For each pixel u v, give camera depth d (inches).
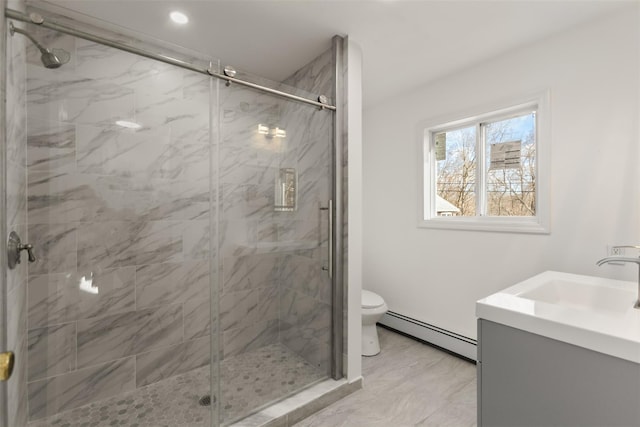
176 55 64.3
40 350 60.2
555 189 75.7
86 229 66.6
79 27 53.6
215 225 73.9
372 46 81.3
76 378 65.4
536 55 79.0
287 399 69.7
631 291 55.4
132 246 72.9
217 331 69.8
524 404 43.2
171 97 73.5
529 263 80.7
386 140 120.5
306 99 76.2
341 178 77.6
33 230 58.9
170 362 77.3
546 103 76.7
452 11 67.1
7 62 44.3
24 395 56.2
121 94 69.2
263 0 63.4
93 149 66.9
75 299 65.5
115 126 69.2
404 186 113.7
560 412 39.7
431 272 104.8
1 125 35.4
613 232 66.9
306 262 80.8
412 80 102.1
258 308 82.5
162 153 74.7
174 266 77.7
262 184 79.1
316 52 84.4
